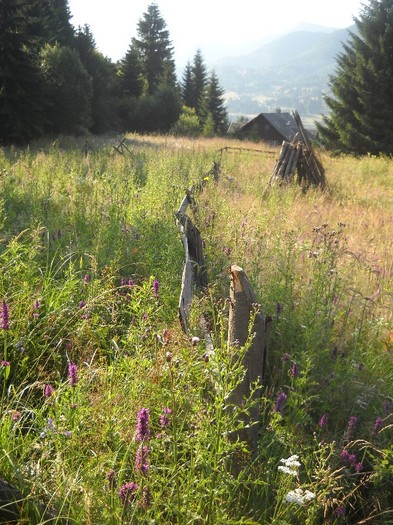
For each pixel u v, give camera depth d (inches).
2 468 129.3
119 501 119.8
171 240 274.4
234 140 1748.3
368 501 153.3
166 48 3828.7
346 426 173.2
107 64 2632.9
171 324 207.3
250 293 149.6
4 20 1363.2
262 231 347.3
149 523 115.7
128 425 144.2
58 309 201.2
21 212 358.3
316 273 246.1
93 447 138.1
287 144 665.6
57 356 181.3
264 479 142.3
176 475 124.7
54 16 2308.1
